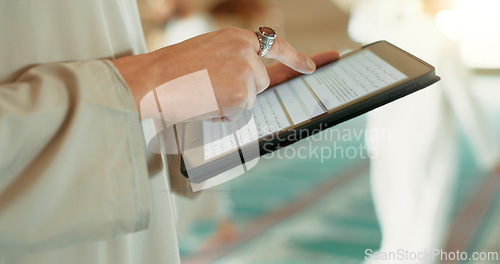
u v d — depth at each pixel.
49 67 0.42
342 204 2.81
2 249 0.36
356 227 2.50
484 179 2.77
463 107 2.13
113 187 0.40
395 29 2.07
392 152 1.80
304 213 2.75
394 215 1.82
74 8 0.50
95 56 0.52
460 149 3.17
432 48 1.93
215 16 2.65
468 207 2.48
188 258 2.27
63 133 0.37
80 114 0.38
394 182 1.80
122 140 0.41
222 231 2.41
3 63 0.46
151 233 0.60
